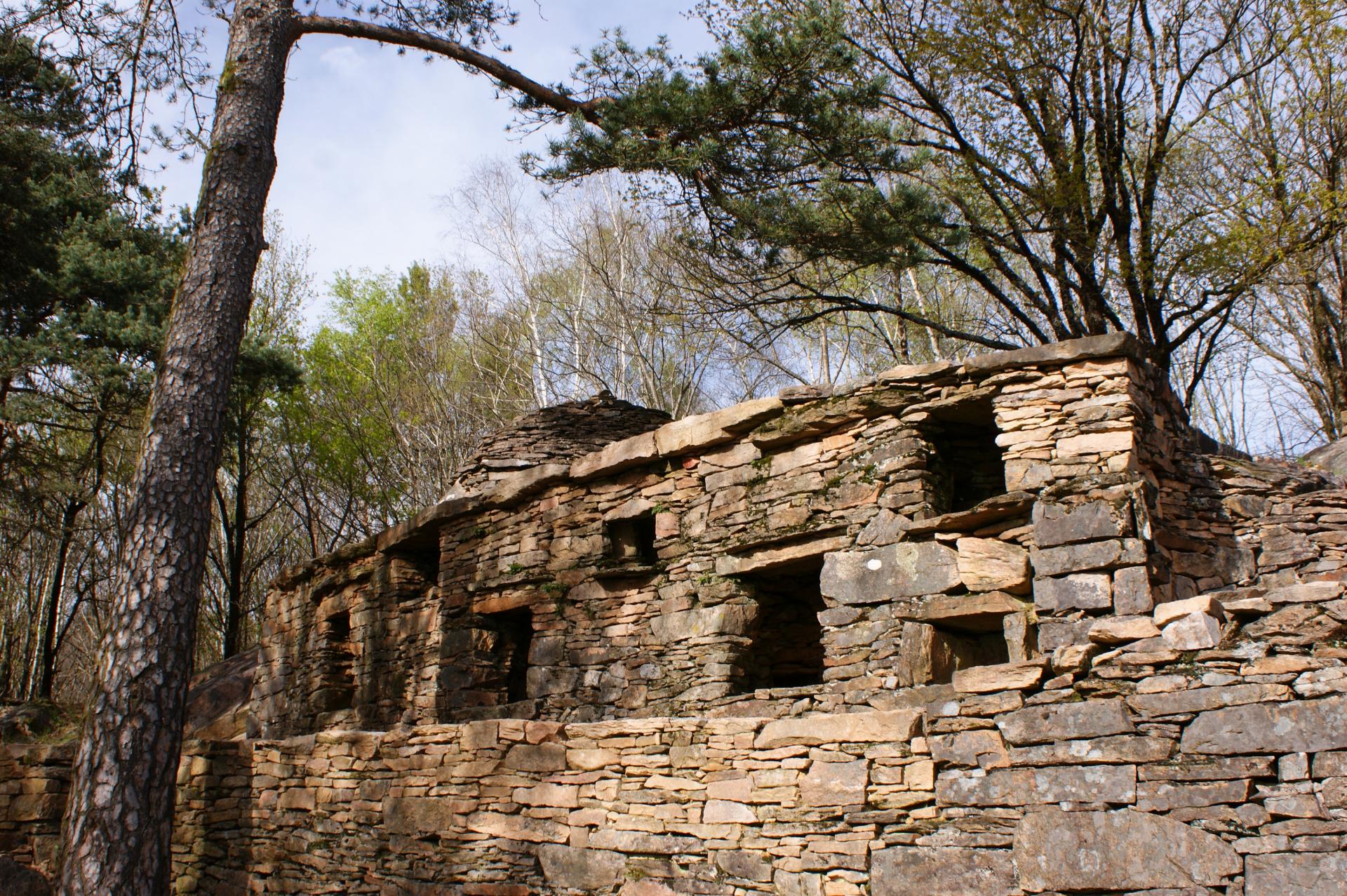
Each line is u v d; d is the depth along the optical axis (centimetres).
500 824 872
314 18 982
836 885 686
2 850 993
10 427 1767
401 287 3044
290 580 1772
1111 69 1513
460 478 1585
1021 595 863
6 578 2794
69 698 3120
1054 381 884
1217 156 1675
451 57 1053
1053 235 1490
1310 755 539
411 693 1424
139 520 790
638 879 781
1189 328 1488
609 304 2570
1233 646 580
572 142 1197
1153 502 861
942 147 1501
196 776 1088
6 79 1360
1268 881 531
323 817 993
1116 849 579
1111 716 601
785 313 1786
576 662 1180
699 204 1304
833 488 996
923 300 2158
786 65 1161
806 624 1112
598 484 1227
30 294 1631
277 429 2833
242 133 910
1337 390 1733
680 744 796
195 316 854
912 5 1536
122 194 1156
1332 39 1463
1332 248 1744
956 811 649
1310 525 916
